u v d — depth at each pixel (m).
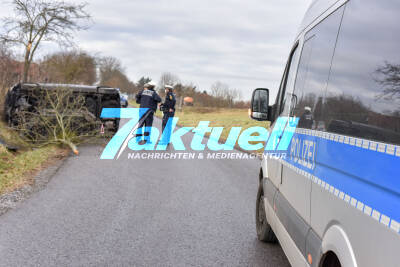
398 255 1.76
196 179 9.01
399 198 1.81
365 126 2.31
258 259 4.64
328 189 2.69
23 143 12.42
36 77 24.08
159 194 7.44
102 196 7.12
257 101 5.37
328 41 3.22
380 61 2.28
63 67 36.78
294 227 3.50
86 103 14.20
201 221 5.95
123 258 4.50
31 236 5.06
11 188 7.32
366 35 2.49
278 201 4.26
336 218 2.49
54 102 13.09
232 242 5.16
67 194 7.16
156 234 5.31
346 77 2.73
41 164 9.90
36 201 6.61
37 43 20.50
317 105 3.30
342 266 2.31
